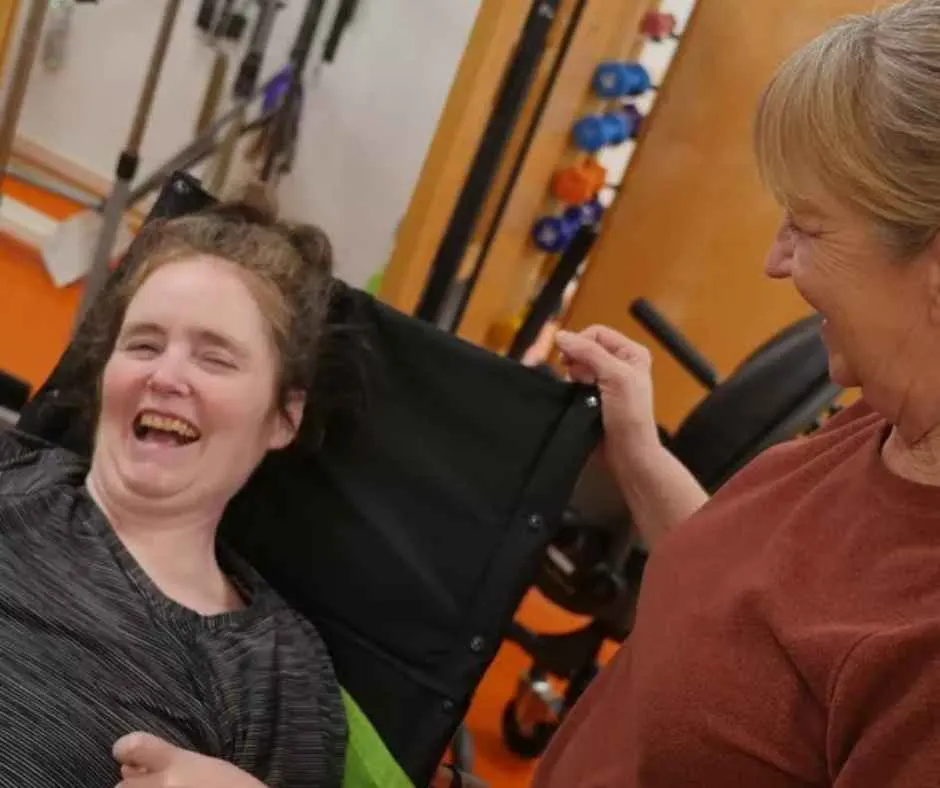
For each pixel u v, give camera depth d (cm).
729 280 262
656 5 259
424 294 192
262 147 307
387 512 138
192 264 129
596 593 182
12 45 333
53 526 118
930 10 64
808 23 243
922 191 63
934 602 68
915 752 62
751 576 81
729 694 78
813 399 152
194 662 116
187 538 127
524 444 133
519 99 182
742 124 252
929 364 69
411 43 317
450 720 134
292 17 322
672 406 275
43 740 104
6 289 287
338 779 125
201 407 124
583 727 102
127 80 349
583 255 221
